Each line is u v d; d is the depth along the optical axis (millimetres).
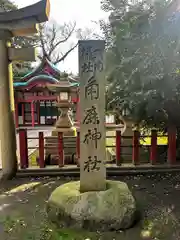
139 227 2846
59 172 4785
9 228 2844
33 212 3256
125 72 5039
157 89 4367
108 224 2758
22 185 4301
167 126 5148
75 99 13203
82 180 3133
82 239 2602
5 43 4488
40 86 14461
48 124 18047
